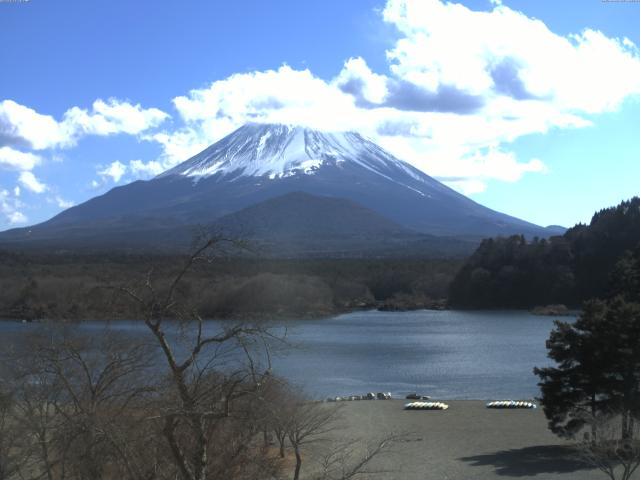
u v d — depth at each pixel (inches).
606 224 6141.7
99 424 633.0
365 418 1887.3
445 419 1893.5
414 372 2842.0
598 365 1419.8
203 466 597.9
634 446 1146.7
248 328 693.9
